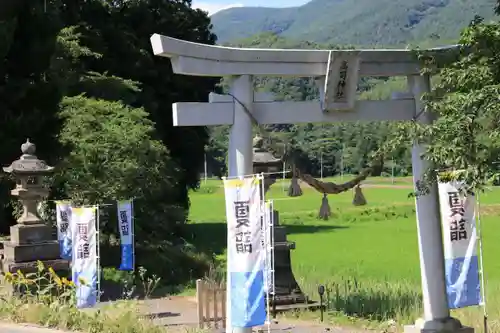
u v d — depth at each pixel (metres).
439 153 8.36
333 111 11.25
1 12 20.66
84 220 15.32
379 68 11.42
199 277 22.16
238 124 10.56
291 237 36.22
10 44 20.48
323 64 11.02
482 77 8.64
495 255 27.23
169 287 20.36
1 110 20.48
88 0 33.31
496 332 12.48
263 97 11.09
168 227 27.50
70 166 22.20
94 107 24.33
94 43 31.89
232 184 10.11
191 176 38.25
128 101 29.41
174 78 36.16
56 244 15.97
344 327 13.79
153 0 37.00
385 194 69.81
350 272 22.09
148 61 34.53
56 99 21.66
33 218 16.00
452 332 11.70
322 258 27.05
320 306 14.88
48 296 12.94
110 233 23.28
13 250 15.51
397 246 31.44
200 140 38.06
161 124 35.16
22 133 20.45
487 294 15.87
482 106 8.30
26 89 20.75
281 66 10.80
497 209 48.44
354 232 38.69
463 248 11.77
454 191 11.65
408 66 11.53
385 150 9.17
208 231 40.12
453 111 8.51
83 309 13.30
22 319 11.81
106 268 21.11
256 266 10.05
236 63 10.50
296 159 11.42
